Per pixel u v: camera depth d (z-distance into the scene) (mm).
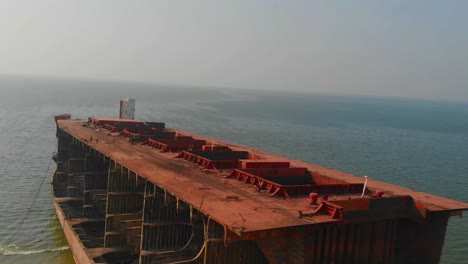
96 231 40469
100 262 33062
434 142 127312
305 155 86562
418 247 23312
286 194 24266
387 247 22125
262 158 38031
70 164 51125
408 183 65625
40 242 41406
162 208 30094
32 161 70375
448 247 39469
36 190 55531
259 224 18609
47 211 48719
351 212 20625
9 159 70938
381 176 69688
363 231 21328
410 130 163625
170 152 40500
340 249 20438
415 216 22188
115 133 52250
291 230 19109
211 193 24609
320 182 30453
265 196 24281
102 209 43312
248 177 27891
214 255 22000
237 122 152250
